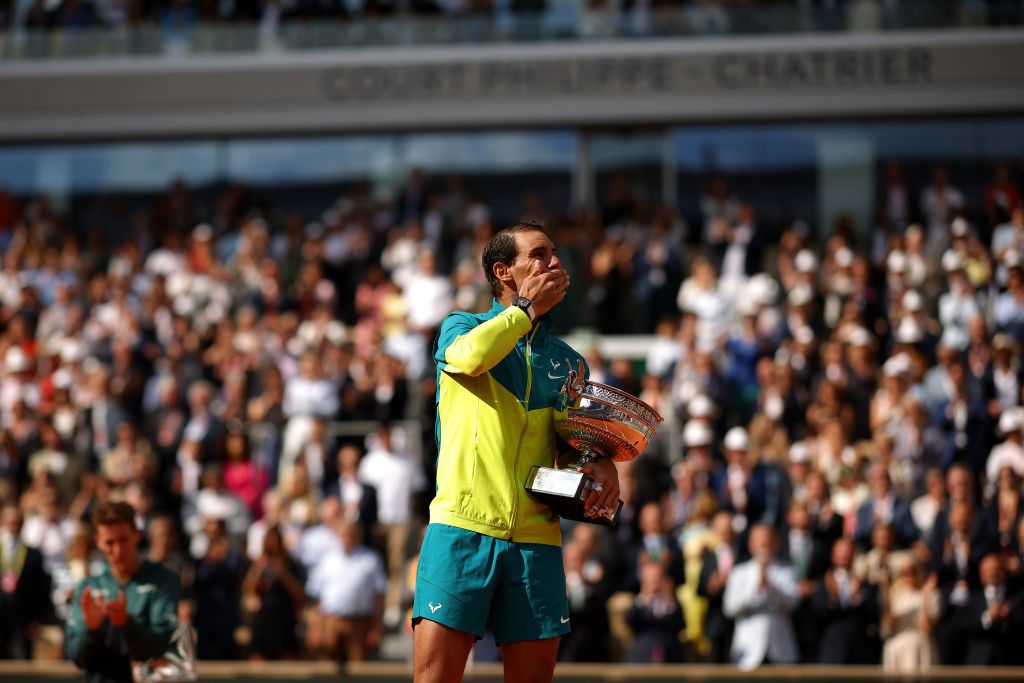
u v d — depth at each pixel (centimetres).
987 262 3584
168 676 1299
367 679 2398
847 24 4684
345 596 2670
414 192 4606
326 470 3089
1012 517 2614
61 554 2866
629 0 4791
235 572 2736
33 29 5006
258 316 3966
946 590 2472
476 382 1013
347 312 4078
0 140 4975
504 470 1000
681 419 3275
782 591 2489
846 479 2792
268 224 4847
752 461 2872
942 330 3497
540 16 4828
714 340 3497
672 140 4806
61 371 3622
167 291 4109
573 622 2545
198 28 4950
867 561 2547
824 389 3109
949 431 2962
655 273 3906
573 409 1022
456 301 3719
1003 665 2417
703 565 2556
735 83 4712
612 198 4494
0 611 2677
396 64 4856
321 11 4922
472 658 2516
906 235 4006
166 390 3344
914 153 4688
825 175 4722
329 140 4959
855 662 2467
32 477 3177
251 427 3284
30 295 3978
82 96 4956
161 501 3077
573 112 4775
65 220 4991
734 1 4738
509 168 4878
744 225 4097
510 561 991
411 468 3130
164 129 4925
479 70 4822
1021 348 3328
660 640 2486
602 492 1017
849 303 3606
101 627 1297
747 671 2338
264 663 2598
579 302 3950
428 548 995
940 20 4644
